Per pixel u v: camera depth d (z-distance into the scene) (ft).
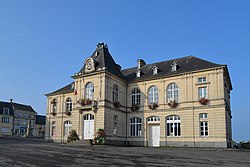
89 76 105.09
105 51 113.50
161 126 101.65
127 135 109.50
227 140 90.58
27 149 62.39
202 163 43.75
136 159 47.67
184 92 98.73
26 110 225.56
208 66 95.04
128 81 114.52
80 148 69.97
